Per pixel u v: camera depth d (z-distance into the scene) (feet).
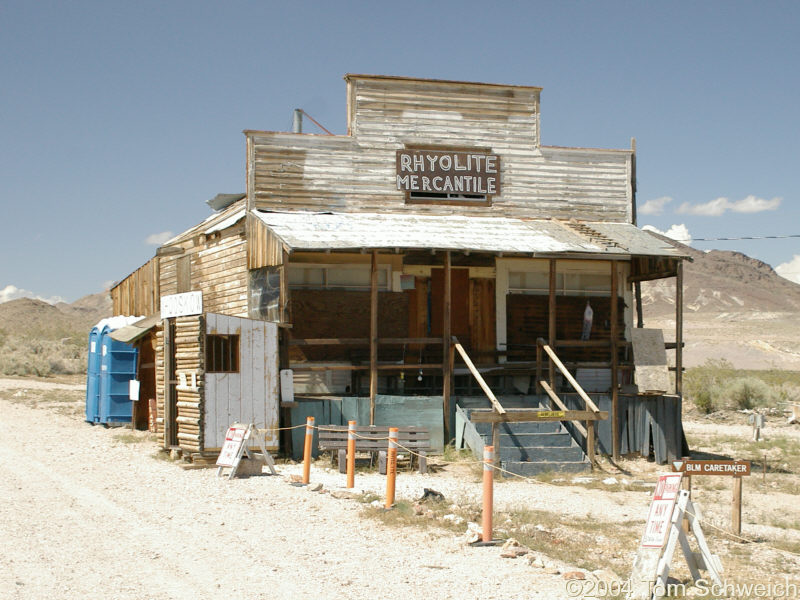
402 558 29.68
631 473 58.39
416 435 53.57
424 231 63.36
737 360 332.19
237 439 45.80
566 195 72.38
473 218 69.31
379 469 50.37
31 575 26.09
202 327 49.93
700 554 29.27
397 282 68.08
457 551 30.89
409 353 68.54
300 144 66.18
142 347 68.08
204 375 49.65
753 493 52.11
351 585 26.35
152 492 40.06
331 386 65.41
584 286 74.54
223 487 42.04
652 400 63.77
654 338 65.41
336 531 33.24
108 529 32.32
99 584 25.52
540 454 57.31
